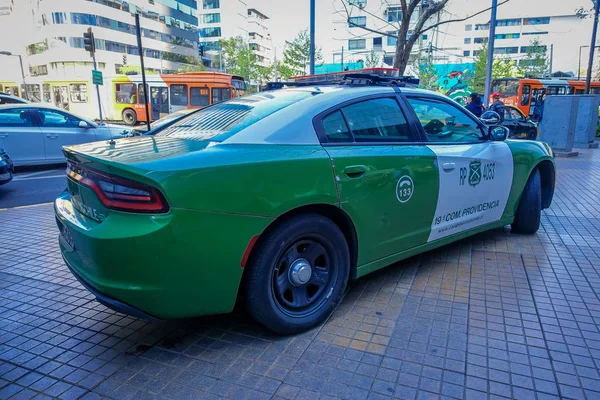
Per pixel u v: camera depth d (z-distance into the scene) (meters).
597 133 20.53
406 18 9.78
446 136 3.95
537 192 4.86
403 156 3.38
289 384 2.40
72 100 41.22
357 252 3.21
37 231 5.35
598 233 5.15
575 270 3.99
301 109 3.02
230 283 2.57
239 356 2.67
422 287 3.63
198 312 2.53
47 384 2.42
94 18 59.62
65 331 2.99
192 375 2.48
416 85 4.15
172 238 2.30
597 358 2.62
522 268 4.04
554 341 2.80
